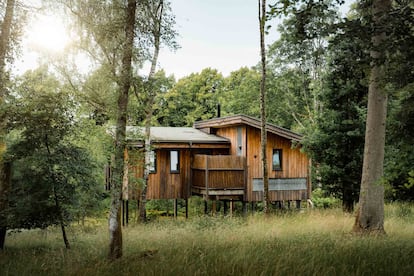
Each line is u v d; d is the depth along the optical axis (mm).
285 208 23109
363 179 11570
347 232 11773
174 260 7891
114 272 7348
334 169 17172
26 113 9633
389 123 8797
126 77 8852
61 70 12742
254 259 7805
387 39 7359
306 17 8344
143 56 9344
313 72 30875
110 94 10234
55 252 9344
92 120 11422
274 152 21797
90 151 11867
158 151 21094
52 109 9828
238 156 20312
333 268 7012
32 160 9727
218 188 19797
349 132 16594
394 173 7559
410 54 7262
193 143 21375
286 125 36625
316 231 12055
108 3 8992
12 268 7855
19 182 10180
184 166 21750
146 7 9516
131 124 9922
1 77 10961
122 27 8906
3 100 10398
